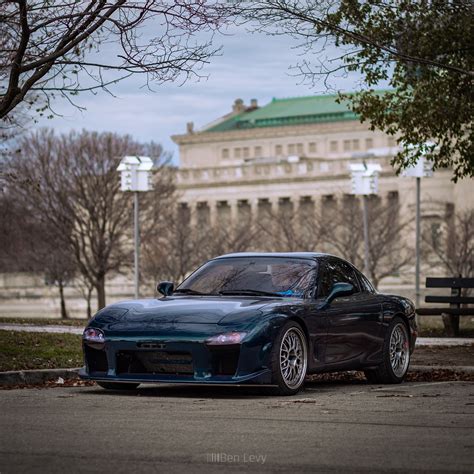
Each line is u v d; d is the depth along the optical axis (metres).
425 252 87.88
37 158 66.06
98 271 67.44
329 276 14.43
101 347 13.00
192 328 12.60
